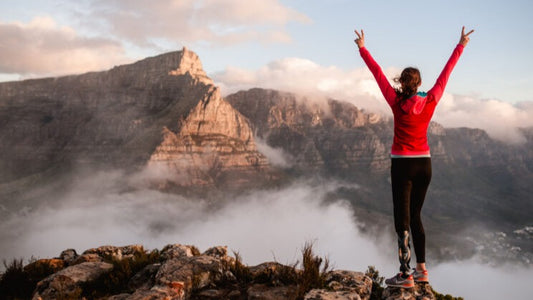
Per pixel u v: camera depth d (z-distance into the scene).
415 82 4.85
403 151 4.96
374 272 6.76
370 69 5.23
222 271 6.57
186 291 5.98
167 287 5.74
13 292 7.26
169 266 6.52
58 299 6.09
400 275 5.20
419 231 5.21
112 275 6.80
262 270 6.62
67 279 6.65
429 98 4.86
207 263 6.64
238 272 6.66
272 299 5.66
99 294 6.48
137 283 6.71
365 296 5.76
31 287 7.48
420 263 5.29
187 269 6.38
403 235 5.02
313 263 6.10
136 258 8.11
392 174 5.13
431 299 5.12
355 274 6.31
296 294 5.59
